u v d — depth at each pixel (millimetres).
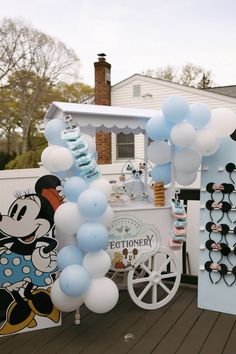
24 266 2621
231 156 2975
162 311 3018
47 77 20609
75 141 2541
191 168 2922
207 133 2715
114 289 2520
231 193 2979
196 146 2752
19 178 4297
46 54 20547
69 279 2404
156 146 3158
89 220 2480
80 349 2416
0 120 19844
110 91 11766
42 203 2652
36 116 20312
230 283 2977
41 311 2686
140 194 3391
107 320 2846
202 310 3041
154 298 3041
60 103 2814
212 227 3033
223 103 10727
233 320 2848
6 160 19469
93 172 2590
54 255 2703
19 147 20109
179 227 3035
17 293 2609
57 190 2688
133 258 2928
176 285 3156
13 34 19797
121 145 11297
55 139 2693
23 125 20172
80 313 2977
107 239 2514
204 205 3084
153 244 3018
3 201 4191
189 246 4473
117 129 3303
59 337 2576
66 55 21141
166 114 2715
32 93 20328
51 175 2674
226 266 2982
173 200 3053
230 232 2975
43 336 2588
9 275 2580
